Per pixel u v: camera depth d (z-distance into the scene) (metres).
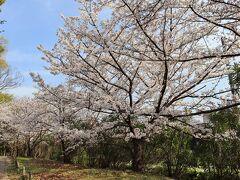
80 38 13.16
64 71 13.99
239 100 12.46
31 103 28.20
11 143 39.19
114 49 11.39
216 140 12.63
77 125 17.34
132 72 13.96
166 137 14.62
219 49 11.30
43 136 29.47
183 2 8.48
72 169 15.42
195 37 11.78
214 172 13.06
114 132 15.35
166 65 11.98
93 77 13.80
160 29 11.77
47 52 14.37
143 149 13.94
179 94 13.27
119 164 16.81
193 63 13.01
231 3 7.83
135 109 13.12
